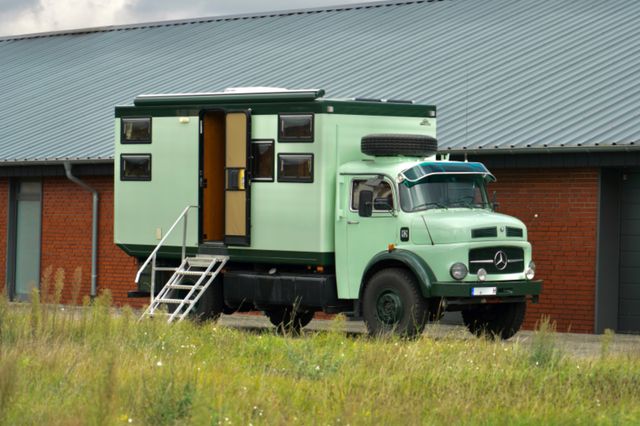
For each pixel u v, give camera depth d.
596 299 44.78
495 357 30.50
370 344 33.28
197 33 75.88
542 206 46.16
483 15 63.81
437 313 37.75
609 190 45.12
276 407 23.30
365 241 39.31
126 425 21.03
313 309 41.16
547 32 57.81
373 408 23.34
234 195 42.62
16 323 32.66
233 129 42.69
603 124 45.00
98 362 27.05
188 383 23.34
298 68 61.88
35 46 82.00
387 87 55.34
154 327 34.28
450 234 37.44
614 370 28.53
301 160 40.56
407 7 69.62
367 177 39.50
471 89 52.59
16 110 67.88
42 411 22.00
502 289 38.12
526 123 47.16
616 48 53.06
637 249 45.41
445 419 22.72
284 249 40.97
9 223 62.66
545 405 24.31
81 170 58.12
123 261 58.00
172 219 44.41
